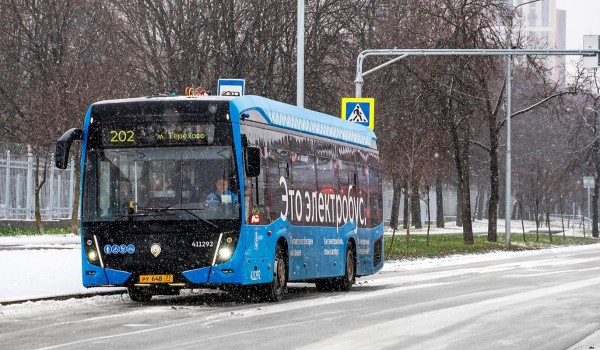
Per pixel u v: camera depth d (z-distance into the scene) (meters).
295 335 19.11
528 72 75.00
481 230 113.25
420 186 76.31
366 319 22.30
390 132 73.62
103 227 26.84
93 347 17.27
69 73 67.25
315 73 69.06
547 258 58.16
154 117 26.88
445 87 70.50
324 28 70.81
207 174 26.62
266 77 69.12
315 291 34.00
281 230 28.95
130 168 26.91
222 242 26.41
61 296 28.39
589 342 18.41
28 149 69.69
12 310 25.00
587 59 47.19
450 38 68.75
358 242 35.75
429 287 33.44
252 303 27.64
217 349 16.94
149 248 26.62
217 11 68.44
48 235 64.06
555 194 117.25
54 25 72.75
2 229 65.62
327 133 33.28
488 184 137.25
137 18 68.88
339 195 33.94
